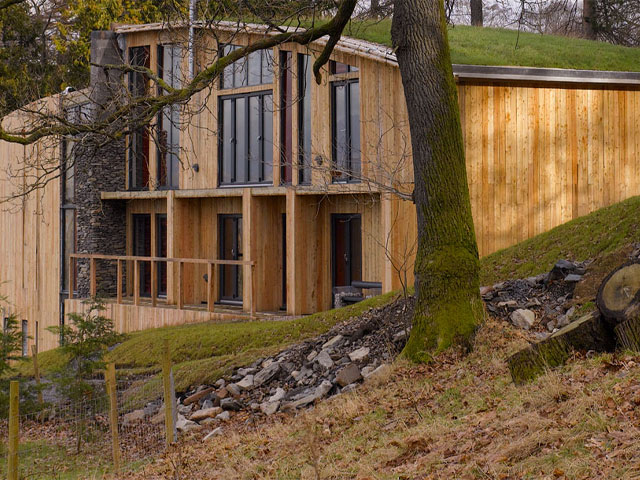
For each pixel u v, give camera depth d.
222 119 21.78
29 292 27.12
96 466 11.32
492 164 17.56
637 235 14.13
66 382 13.31
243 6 15.47
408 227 17.19
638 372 7.30
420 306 11.87
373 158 17.55
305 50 19.08
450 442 7.54
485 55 18.84
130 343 18.16
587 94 18.33
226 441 10.84
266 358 14.48
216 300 22.64
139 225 25.14
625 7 30.98
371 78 17.64
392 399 10.25
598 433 6.24
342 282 19.83
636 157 18.72
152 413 13.56
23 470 11.10
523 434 6.88
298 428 10.17
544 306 12.84
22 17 37.06
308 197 19.84
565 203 18.12
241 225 22.23
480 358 10.94
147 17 37.56
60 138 13.48
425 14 11.82
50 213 25.98
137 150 24.45
